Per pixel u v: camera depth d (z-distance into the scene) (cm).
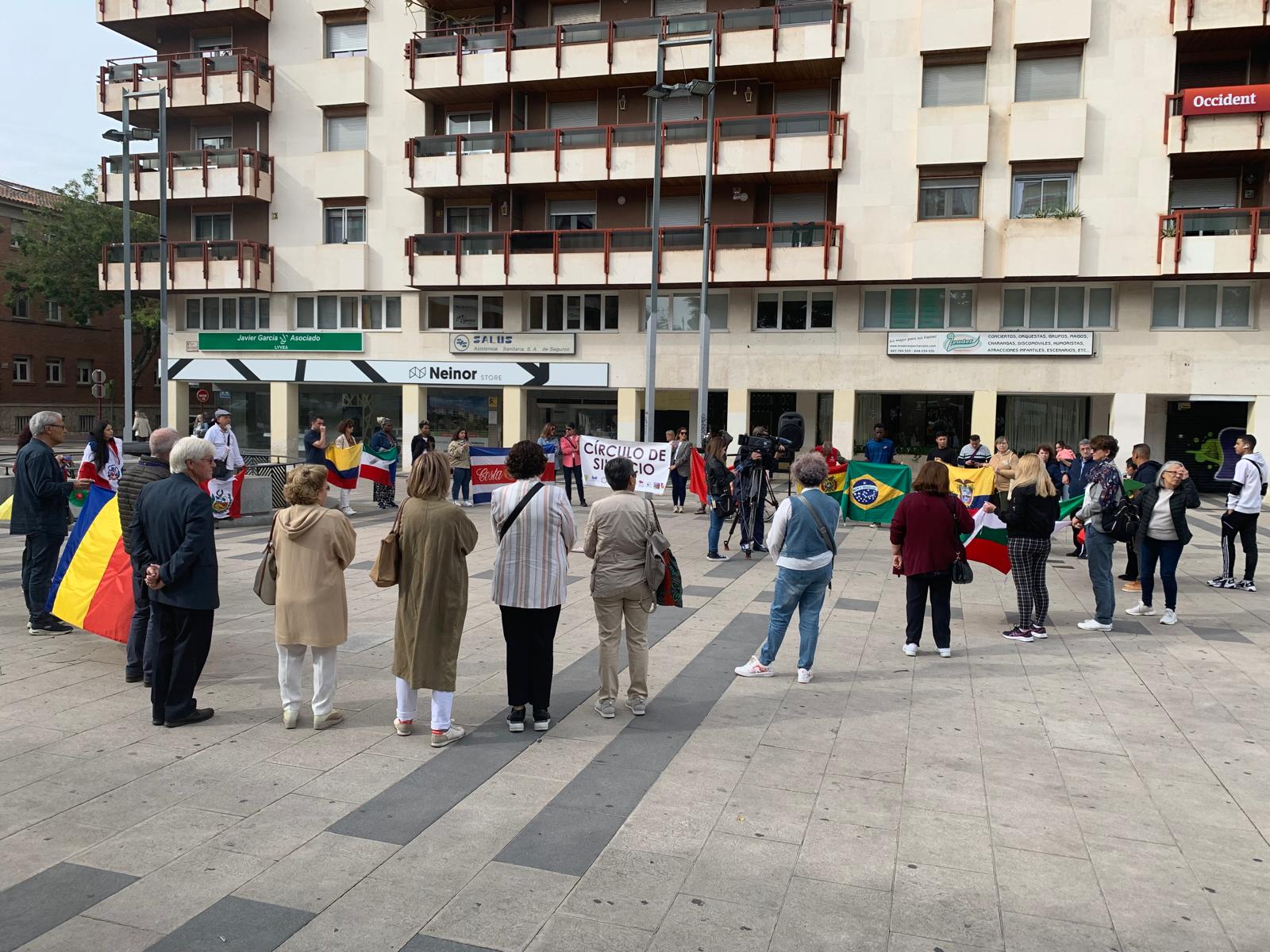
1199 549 1554
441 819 469
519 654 597
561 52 2895
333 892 395
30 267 4175
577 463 1978
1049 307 2623
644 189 2998
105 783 505
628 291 2991
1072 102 2494
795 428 1378
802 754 571
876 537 1650
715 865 427
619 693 695
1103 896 405
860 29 2666
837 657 816
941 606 818
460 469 1997
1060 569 1347
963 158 2562
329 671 600
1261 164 2484
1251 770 557
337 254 3250
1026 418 2930
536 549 588
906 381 2727
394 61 3197
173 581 582
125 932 361
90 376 4791
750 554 1376
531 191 3094
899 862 433
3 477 1539
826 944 363
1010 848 450
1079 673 770
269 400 3569
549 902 390
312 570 590
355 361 3278
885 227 2659
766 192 2892
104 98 3350
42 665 736
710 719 638
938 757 571
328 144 3303
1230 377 2483
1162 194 2467
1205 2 2389
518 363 3100
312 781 513
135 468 698
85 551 721
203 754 550
